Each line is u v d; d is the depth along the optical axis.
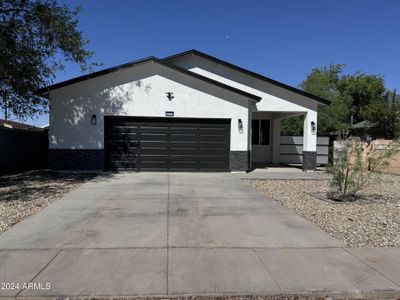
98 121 15.73
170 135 16.09
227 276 4.89
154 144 16.06
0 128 14.76
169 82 15.98
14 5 13.36
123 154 15.99
